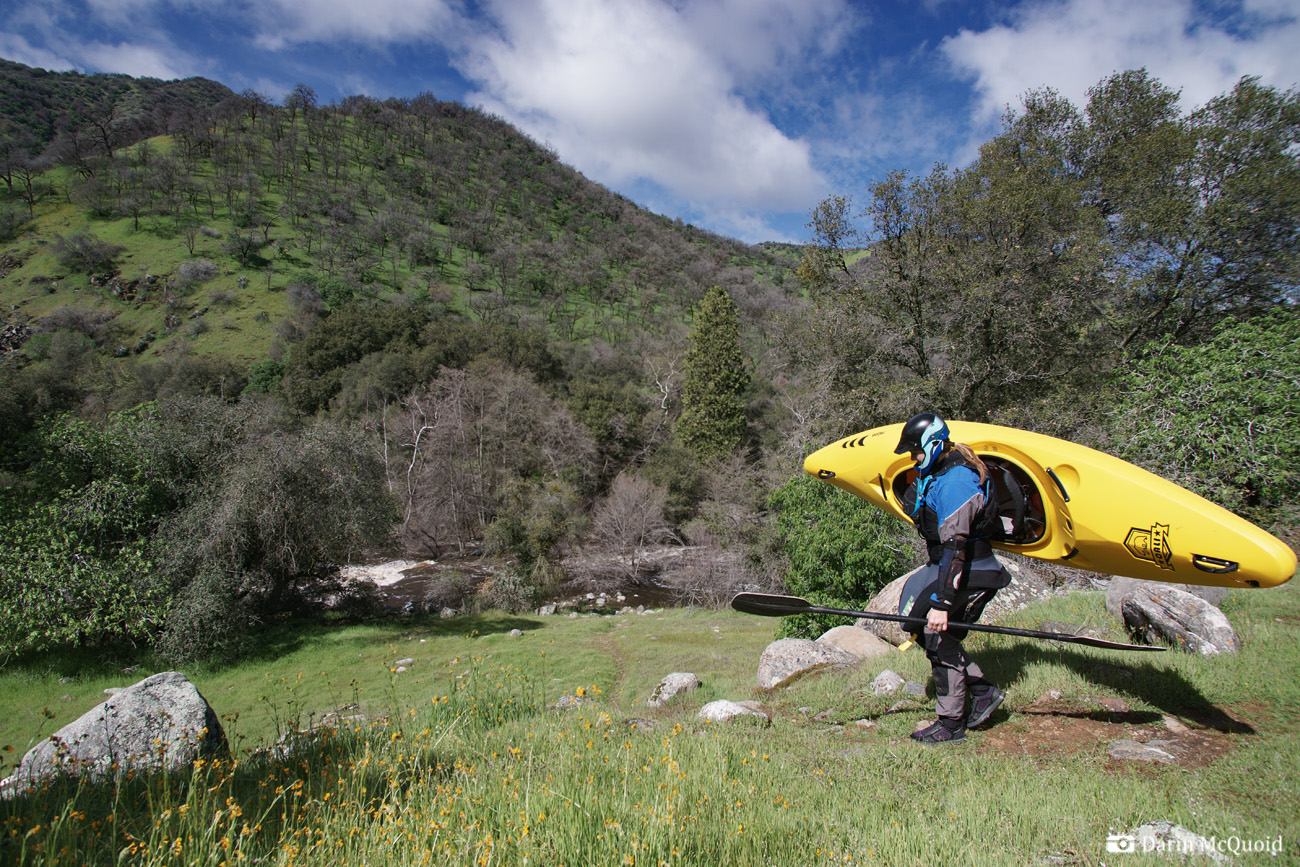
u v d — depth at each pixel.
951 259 15.43
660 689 7.53
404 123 139.00
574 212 131.00
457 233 98.00
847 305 17.17
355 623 20.88
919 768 3.48
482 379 44.12
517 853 2.28
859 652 6.96
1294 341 8.77
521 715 5.56
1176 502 3.82
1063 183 15.37
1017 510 4.30
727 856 2.35
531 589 26.05
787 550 12.82
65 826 2.43
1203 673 4.38
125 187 86.81
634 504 32.62
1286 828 2.55
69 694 13.70
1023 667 4.88
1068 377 15.04
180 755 4.04
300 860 2.28
